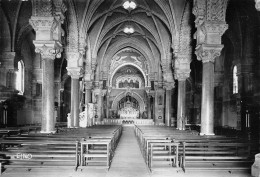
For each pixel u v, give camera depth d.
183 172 10.51
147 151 12.05
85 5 25.58
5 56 25.34
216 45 17.62
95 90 42.31
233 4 25.00
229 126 31.42
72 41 25.94
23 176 9.69
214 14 17.67
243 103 26.88
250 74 26.53
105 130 20.70
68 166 10.87
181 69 26.03
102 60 42.22
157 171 10.66
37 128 24.55
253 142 12.03
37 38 17.14
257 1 9.20
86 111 30.14
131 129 41.22
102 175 10.18
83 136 14.30
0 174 9.55
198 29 18.38
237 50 27.61
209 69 17.81
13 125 28.41
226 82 32.69
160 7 27.86
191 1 24.34
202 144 11.53
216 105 34.12
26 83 32.97
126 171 11.19
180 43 26.02
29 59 33.81
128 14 33.47
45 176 9.78
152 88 43.44
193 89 39.62
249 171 10.41
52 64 17.56
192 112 39.97
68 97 44.28
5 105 26.91
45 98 17.36
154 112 43.16
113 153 15.91
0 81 26.17
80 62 26.38
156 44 38.06
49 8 17.11
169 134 16.72
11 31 25.34
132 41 42.59
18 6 24.98
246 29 26.30
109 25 34.28
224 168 10.48
